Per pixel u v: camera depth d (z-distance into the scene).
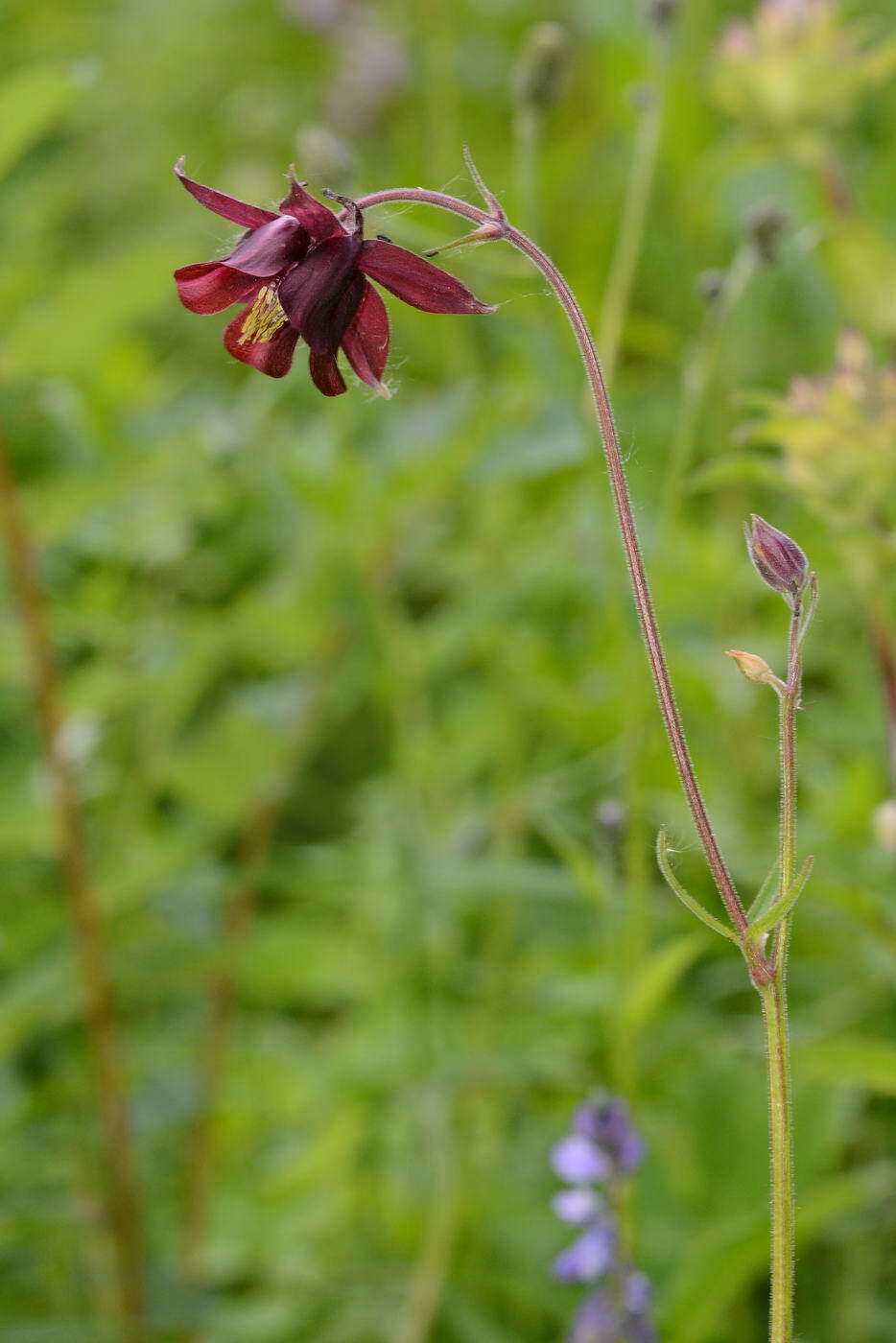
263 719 1.02
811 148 0.96
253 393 1.11
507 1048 1.00
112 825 1.07
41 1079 1.04
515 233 0.71
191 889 1.01
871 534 0.86
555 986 0.99
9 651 0.97
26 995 0.94
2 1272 0.96
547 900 1.10
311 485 0.98
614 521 0.92
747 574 1.14
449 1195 0.93
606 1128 0.83
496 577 1.20
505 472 0.95
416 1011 1.02
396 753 1.13
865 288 0.93
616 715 1.07
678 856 1.02
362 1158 1.02
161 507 1.05
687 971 1.05
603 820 0.89
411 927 1.02
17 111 0.89
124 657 1.01
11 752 1.04
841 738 1.15
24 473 1.02
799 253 1.19
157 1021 1.11
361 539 1.02
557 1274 0.84
